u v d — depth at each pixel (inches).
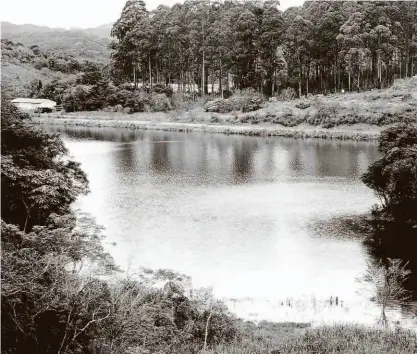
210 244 1535.4
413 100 4101.9
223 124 4630.9
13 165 1376.7
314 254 1450.5
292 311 1099.9
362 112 4087.1
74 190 1530.5
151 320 863.1
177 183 2396.7
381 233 1619.1
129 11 6107.3
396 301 1139.9
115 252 1453.0
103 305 816.9
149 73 5959.6
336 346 861.2
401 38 4682.6
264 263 1384.1
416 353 840.3
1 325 724.7
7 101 1706.4
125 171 2691.9
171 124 4753.9
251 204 2003.0
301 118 4303.6
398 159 1692.9
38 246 871.7
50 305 756.0
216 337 908.0
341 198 2078.0
